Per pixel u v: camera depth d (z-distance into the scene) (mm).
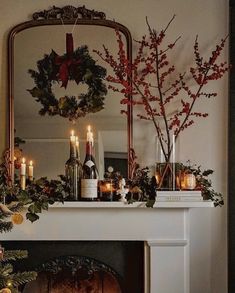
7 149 3205
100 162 3205
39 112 3236
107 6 3285
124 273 3139
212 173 3217
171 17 3277
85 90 3238
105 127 3225
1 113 3252
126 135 3213
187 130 3238
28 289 3215
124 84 3119
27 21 3258
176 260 3037
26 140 3227
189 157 3232
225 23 3268
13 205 2879
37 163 3211
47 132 3227
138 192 3016
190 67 3254
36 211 2871
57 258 3148
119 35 3148
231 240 3215
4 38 3264
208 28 3271
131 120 3211
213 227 3234
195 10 3277
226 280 3223
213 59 3137
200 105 3244
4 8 3277
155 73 3211
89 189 3000
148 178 3109
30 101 3244
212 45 3264
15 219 2838
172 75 3254
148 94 3219
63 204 2951
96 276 3232
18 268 3141
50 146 3223
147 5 3277
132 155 3174
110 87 3207
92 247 3152
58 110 3236
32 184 3061
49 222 3053
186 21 3273
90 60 3244
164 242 3027
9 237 3051
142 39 3258
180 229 3035
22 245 3145
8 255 2783
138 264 3137
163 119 3229
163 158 3154
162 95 3240
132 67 3168
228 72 3252
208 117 3240
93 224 3049
